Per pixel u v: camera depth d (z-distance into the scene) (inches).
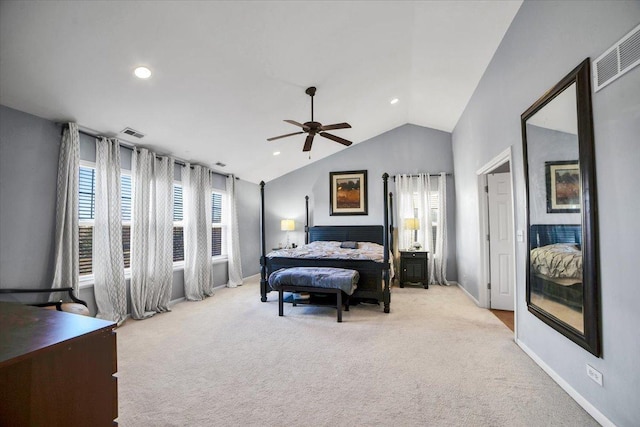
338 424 67.2
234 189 236.7
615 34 60.7
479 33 122.0
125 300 144.5
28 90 102.4
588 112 67.8
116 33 88.7
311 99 146.6
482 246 163.3
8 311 50.9
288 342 115.9
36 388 34.8
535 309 94.0
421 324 135.7
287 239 269.0
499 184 161.0
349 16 107.0
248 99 141.9
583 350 72.8
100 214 136.0
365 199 250.1
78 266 124.7
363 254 177.6
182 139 162.9
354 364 96.6
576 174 73.0
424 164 239.6
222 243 233.3
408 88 179.5
